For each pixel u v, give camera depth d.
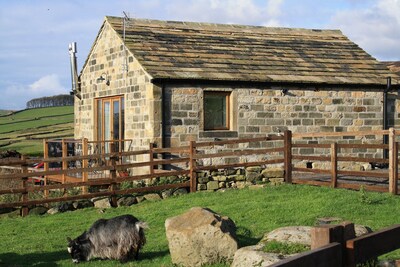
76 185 15.02
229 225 9.66
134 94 19.50
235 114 19.58
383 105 21.52
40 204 15.04
